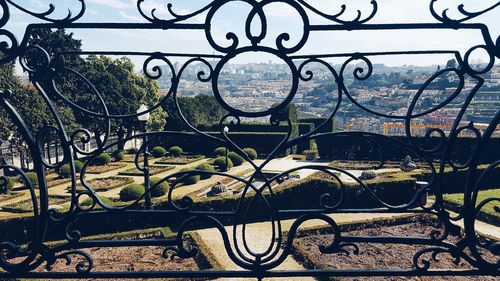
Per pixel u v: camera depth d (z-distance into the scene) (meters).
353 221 9.41
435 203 2.73
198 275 2.72
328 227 9.11
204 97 32.75
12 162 19.30
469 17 2.52
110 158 21.72
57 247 2.70
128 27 2.52
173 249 2.73
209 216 2.71
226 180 16.61
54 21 2.52
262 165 2.63
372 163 20.59
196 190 14.27
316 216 2.71
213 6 2.46
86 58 23.91
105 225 9.79
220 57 2.52
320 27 2.49
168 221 10.21
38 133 2.65
